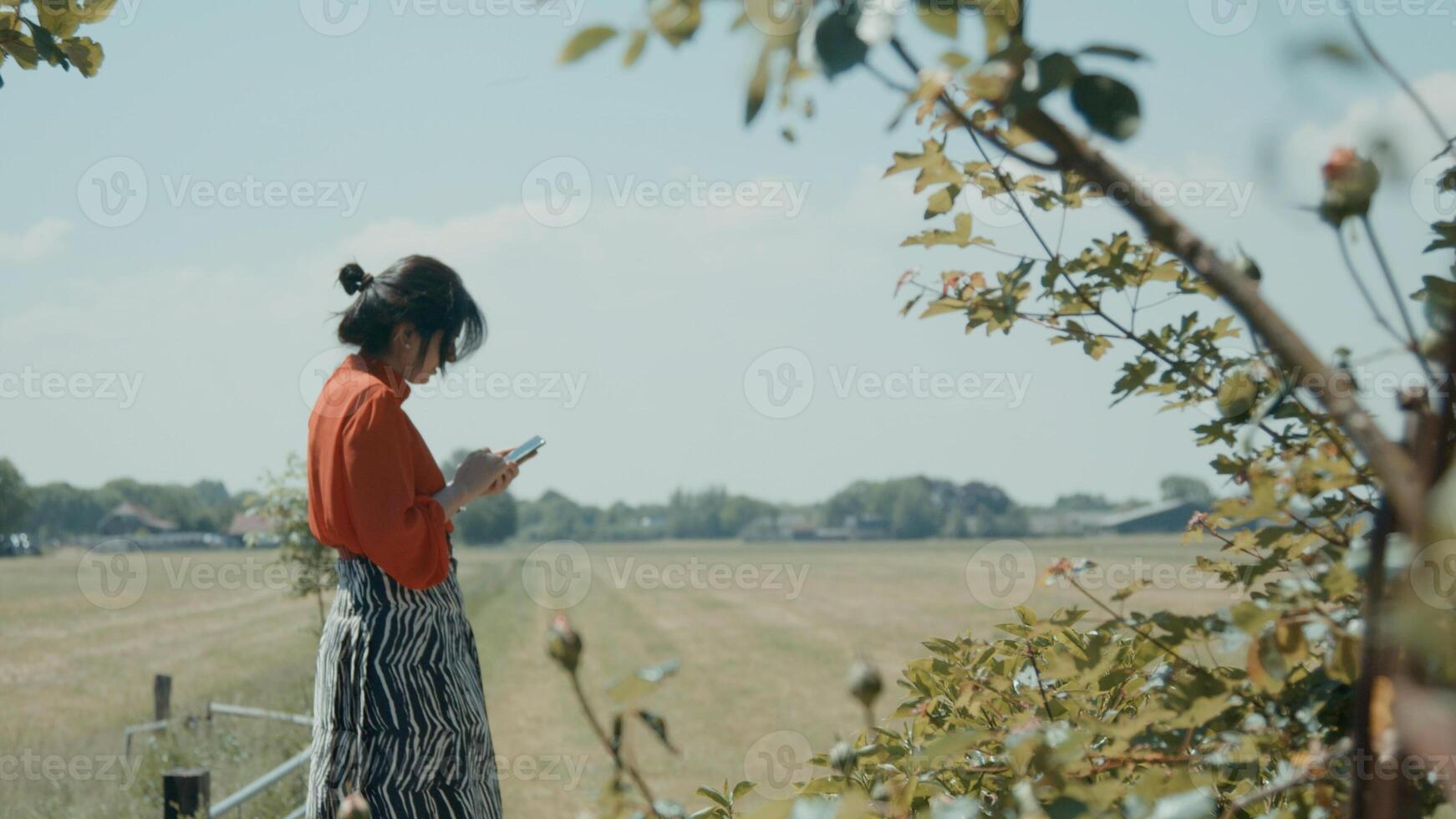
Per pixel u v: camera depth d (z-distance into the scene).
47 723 15.52
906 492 169.12
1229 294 0.67
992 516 165.50
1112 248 1.78
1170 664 1.44
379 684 2.38
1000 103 0.72
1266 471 1.11
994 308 1.72
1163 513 152.75
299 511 11.11
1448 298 0.98
